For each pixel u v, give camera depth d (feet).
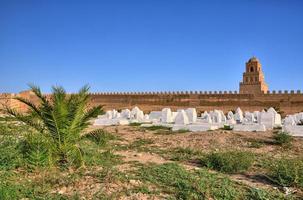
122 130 67.15
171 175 24.94
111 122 84.64
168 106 269.44
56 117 25.80
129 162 30.89
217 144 45.09
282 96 233.14
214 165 29.37
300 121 81.56
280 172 25.02
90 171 25.76
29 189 20.52
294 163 26.27
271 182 24.61
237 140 48.49
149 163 30.40
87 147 33.78
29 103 26.89
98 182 22.68
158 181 23.50
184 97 265.54
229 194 20.72
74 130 27.40
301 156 35.35
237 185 23.34
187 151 37.96
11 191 19.39
